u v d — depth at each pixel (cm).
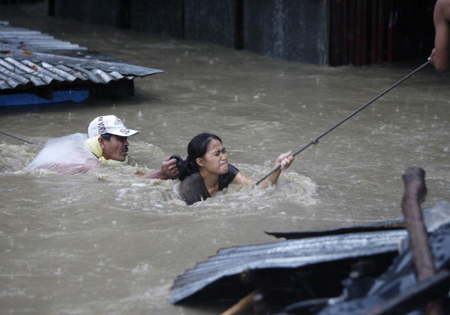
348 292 977
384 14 5228
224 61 5341
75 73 3416
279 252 1161
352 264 1094
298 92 3956
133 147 2539
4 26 5447
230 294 1223
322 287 1170
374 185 2016
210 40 6356
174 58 5422
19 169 2222
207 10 6294
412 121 3072
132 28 7250
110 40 6406
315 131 2859
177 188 1922
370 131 2852
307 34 5238
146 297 1220
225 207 1770
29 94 3494
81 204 1777
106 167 2147
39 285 1282
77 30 7050
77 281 1301
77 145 2248
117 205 1770
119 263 1391
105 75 3472
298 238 1299
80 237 1543
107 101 3609
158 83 4244
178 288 1199
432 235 1070
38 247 1482
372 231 1221
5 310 1173
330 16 5041
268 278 1164
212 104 3538
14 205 1770
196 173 1902
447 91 3969
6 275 1327
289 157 1889
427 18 5528
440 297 905
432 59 1666
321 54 5150
